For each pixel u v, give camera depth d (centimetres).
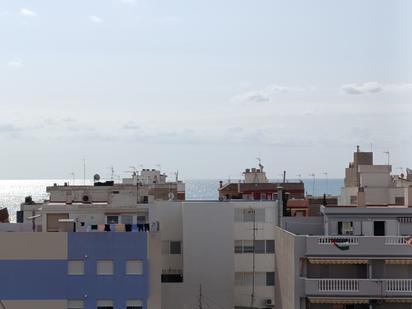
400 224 7006
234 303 8650
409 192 8025
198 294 8406
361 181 9575
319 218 7781
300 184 12188
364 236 6669
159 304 7150
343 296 6494
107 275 7125
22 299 7069
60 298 7094
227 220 8475
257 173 13250
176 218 8700
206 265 8431
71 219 7769
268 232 8812
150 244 7156
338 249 6544
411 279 6500
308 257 6538
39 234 7106
